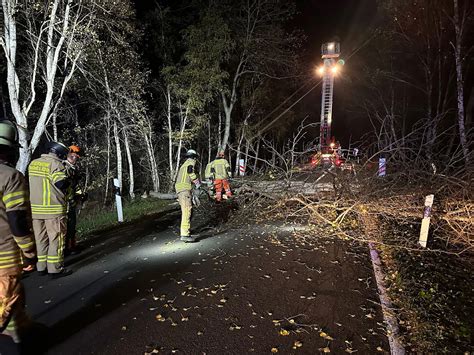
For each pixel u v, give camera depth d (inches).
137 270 203.3
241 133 789.2
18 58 468.8
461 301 159.5
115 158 659.4
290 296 166.2
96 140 624.1
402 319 145.3
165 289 176.4
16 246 108.5
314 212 286.7
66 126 592.1
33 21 361.4
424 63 614.2
